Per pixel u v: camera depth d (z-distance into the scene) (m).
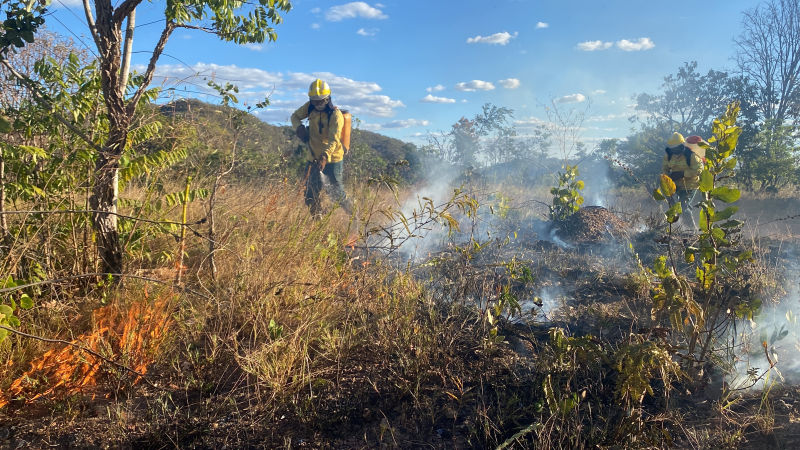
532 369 2.93
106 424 2.37
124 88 3.37
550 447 2.21
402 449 2.30
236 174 6.47
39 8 3.10
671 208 2.73
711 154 2.71
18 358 2.59
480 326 3.39
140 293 3.23
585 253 5.61
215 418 2.45
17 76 3.17
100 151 3.20
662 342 2.62
